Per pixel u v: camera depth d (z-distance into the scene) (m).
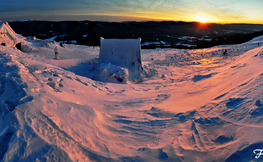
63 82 6.03
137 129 3.73
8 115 2.57
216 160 2.47
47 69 6.98
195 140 3.05
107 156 2.66
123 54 14.95
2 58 5.22
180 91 7.63
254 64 6.01
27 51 21.86
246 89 4.18
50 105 3.26
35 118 2.69
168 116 4.40
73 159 2.32
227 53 26.75
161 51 35.25
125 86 9.76
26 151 2.20
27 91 3.34
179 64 20.72
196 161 2.55
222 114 3.64
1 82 3.58
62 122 2.97
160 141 3.20
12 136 2.30
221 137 2.92
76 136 2.86
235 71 6.59
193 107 4.71
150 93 8.13
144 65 16.72
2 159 2.08
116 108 5.12
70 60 18.77
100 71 12.42
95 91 6.91
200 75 9.52
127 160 2.64
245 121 3.04
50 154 2.25
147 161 2.64
